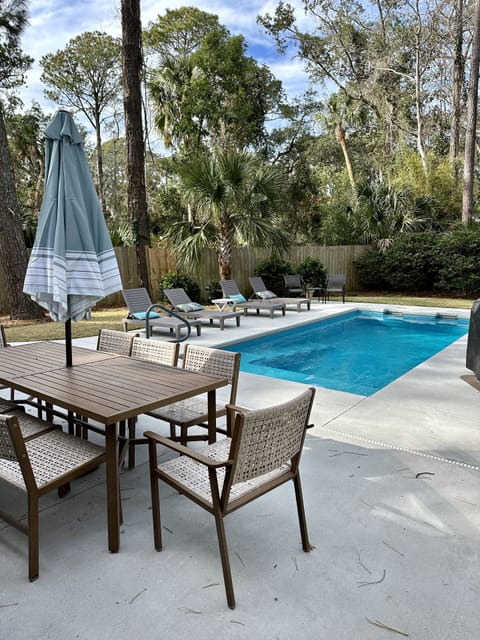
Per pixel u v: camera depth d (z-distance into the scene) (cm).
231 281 1022
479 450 313
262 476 208
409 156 1758
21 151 1852
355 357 692
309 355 705
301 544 212
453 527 225
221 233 1086
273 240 1064
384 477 275
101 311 1052
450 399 422
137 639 159
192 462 223
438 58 1981
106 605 175
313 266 1306
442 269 1338
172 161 1812
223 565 175
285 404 187
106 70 2283
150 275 1123
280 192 1105
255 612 171
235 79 1794
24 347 364
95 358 324
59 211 262
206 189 1005
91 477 277
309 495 255
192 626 165
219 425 361
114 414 203
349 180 2200
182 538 217
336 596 180
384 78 2092
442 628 164
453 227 1495
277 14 2002
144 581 188
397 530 222
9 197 877
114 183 2692
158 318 768
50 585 185
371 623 167
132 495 256
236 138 1895
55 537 218
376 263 1453
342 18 2031
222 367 301
